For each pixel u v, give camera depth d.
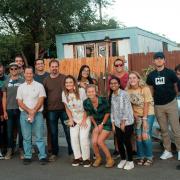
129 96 4.14
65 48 12.07
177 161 4.23
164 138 4.37
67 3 12.12
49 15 12.32
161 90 4.26
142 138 4.14
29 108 4.44
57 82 4.56
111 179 3.73
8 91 4.67
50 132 4.67
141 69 8.91
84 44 11.88
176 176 3.73
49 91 4.57
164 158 4.34
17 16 12.37
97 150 4.22
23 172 4.13
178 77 4.45
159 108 4.32
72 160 4.54
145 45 12.07
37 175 4.00
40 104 4.45
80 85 4.60
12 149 4.82
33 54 12.79
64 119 4.63
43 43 12.49
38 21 12.48
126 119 4.03
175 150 4.66
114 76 4.16
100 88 8.22
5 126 4.88
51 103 4.56
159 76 4.27
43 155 4.45
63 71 8.83
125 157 4.16
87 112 4.25
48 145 4.78
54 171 4.12
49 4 12.06
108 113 4.17
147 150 4.15
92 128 4.36
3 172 4.16
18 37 11.95
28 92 4.44
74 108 4.29
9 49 11.60
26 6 12.03
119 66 4.49
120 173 3.91
